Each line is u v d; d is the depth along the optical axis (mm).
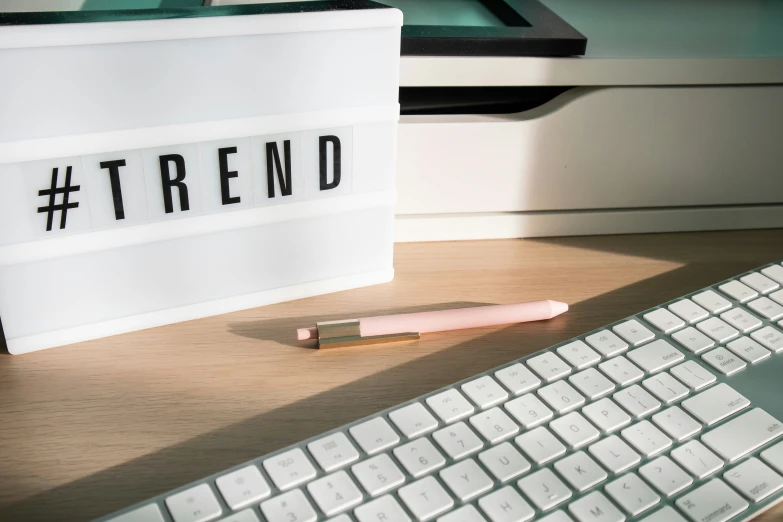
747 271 500
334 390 392
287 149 418
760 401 359
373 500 297
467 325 440
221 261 436
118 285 417
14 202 372
